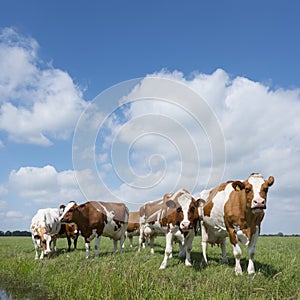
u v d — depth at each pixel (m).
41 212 16.30
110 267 10.01
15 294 9.59
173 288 7.96
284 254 13.83
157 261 11.91
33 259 14.44
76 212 14.06
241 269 9.73
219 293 7.52
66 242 25.55
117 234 15.70
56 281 10.08
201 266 10.50
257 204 8.61
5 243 27.91
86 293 8.43
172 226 10.85
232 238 9.88
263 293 7.79
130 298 7.94
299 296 7.14
